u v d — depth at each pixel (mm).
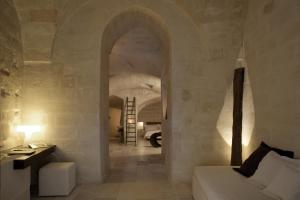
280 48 2887
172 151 3988
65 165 3506
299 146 2525
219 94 4016
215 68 4012
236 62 3986
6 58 3256
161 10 3992
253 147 3586
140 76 8578
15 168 2623
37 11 3744
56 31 3879
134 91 10039
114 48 6188
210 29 3963
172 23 4012
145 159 5895
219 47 3994
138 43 5812
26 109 3865
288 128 2717
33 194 3416
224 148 4012
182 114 4004
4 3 3227
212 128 4012
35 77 3889
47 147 3564
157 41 5551
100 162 3920
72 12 3918
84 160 3904
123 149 7562
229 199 2119
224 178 2760
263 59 3303
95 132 3914
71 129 3912
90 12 3947
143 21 4484
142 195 3395
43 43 3832
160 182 4004
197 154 3996
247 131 3783
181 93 4004
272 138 3057
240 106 3861
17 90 3598
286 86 2764
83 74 3930
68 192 3387
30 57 3830
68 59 3930
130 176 4359
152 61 6824
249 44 3734
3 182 2389
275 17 2998
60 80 3918
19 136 3605
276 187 2172
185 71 4012
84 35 3941
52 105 3902
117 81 8969
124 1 3965
